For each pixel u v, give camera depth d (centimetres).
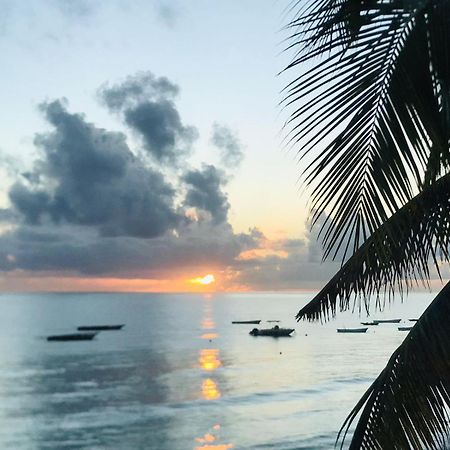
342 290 417
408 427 379
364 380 8294
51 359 11712
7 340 16638
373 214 346
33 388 7962
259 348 13562
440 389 372
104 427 5428
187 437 4997
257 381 8412
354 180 344
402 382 382
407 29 328
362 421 397
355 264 411
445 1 319
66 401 6906
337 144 338
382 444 385
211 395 7206
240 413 5997
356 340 14850
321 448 4494
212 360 11294
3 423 5628
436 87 333
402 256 384
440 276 384
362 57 330
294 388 7669
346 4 329
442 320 376
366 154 340
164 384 8225
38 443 4822
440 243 379
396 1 327
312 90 333
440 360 371
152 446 4709
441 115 334
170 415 5959
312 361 10725
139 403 6700
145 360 11456
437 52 326
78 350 13650
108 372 9675
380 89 333
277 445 4631
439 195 379
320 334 17275
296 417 5753
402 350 388
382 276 397
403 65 330
